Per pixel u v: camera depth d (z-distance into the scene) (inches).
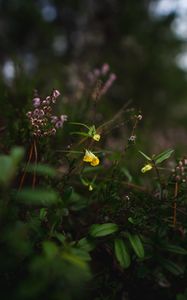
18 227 10.1
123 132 28.8
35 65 66.8
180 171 14.0
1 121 19.2
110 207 14.4
